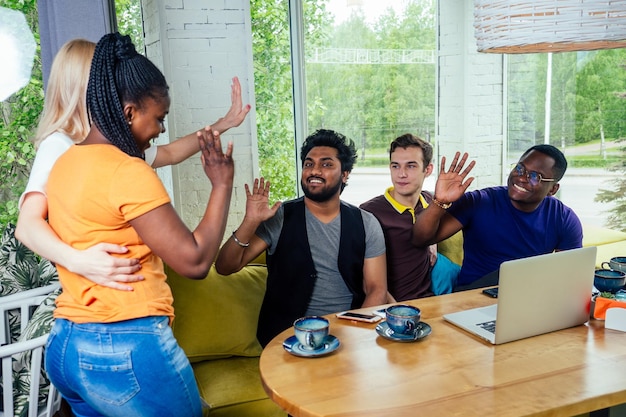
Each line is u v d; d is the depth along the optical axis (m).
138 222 1.26
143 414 1.34
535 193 2.17
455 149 3.69
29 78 2.73
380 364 1.43
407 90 3.61
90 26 2.50
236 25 2.91
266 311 2.18
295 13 3.20
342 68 3.41
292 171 3.36
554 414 1.21
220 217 1.38
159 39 2.75
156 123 1.38
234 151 3.00
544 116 3.61
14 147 2.75
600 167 3.40
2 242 2.34
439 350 1.50
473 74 3.55
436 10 3.60
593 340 1.56
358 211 2.21
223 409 1.95
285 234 2.13
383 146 3.59
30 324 1.85
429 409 1.21
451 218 2.30
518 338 1.56
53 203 1.33
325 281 2.16
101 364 1.29
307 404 1.24
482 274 2.30
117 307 1.29
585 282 1.62
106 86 1.28
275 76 3.22
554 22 1.44
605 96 3.33
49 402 1.79
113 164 1.26
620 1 1.41
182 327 2.22
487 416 1.18
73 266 1.26
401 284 2.45
